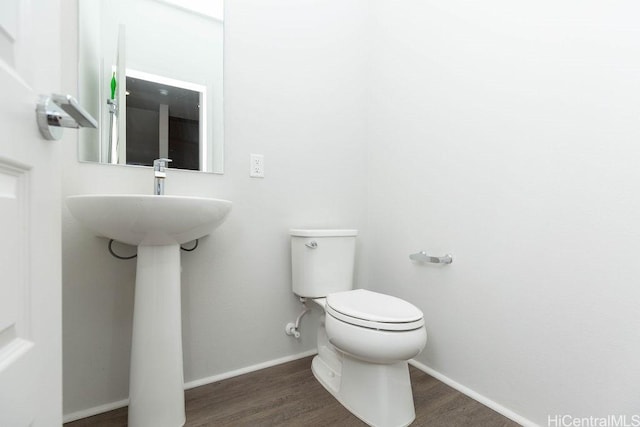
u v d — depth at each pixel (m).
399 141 1.67
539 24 1.10
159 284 1.02
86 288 1.14
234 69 1.42
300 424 1.12
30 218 0.45
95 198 0.85
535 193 1.11
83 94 1.12
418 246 1.56
